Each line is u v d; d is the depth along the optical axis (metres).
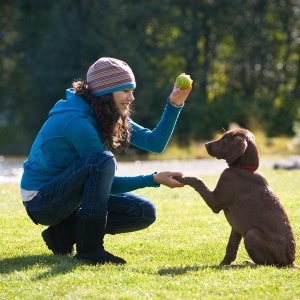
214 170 23.89
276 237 8.38
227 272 8.05
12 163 33.53
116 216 9.02
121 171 23.94
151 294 7.18
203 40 53.41
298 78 52.91
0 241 10.18
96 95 8.57
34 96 47.81
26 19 51.72
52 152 8.53
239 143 8.50
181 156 34.38
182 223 11.59
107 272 8.00
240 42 51.44
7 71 54.06
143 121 46.81
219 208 8.66
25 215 12.23
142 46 49.06
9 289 7.44
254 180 8.59
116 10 47.81
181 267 8.42
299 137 37.12
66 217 8.72
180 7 51.22
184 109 46.50
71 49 46.38
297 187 16.30
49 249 9.39
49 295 7.20
